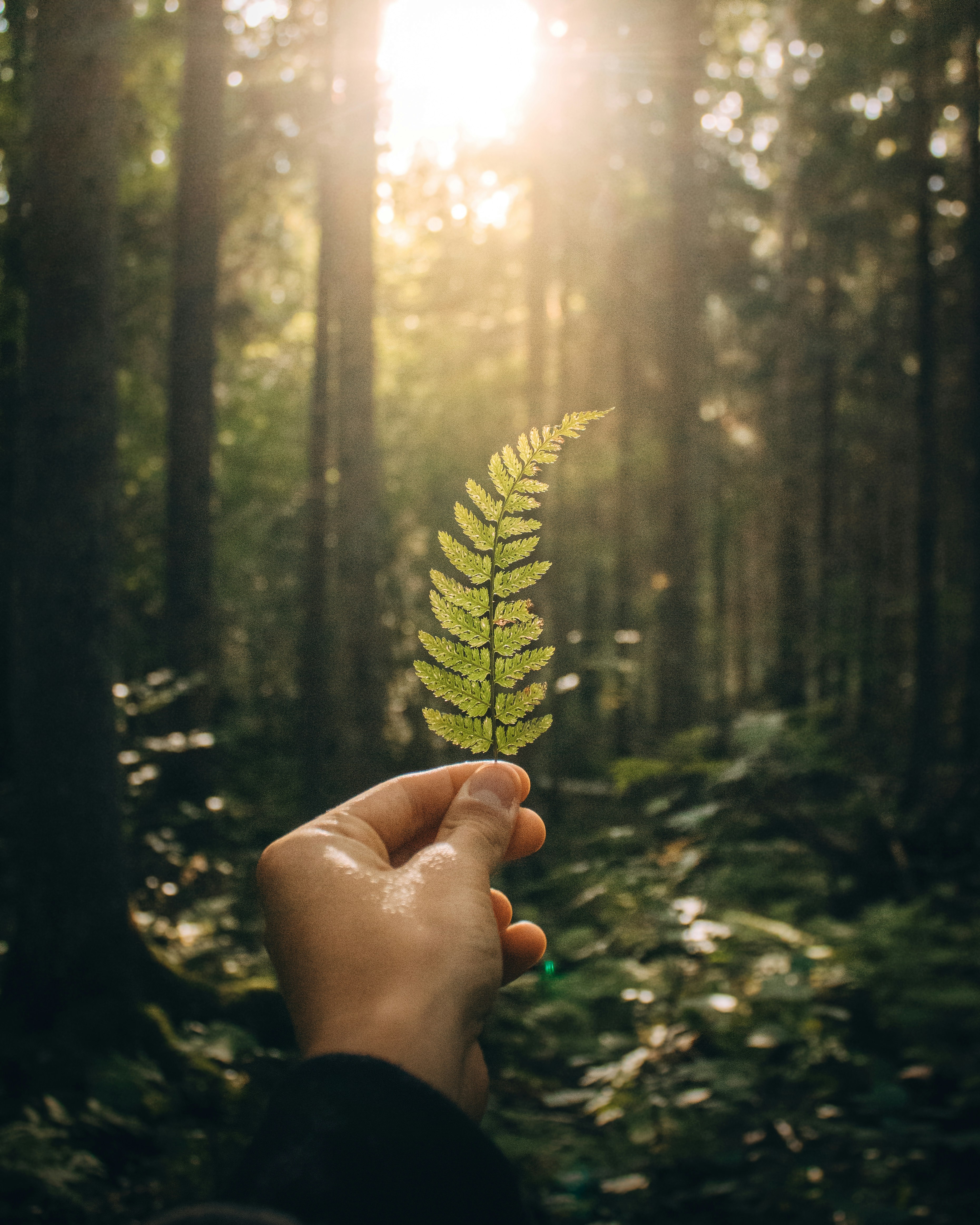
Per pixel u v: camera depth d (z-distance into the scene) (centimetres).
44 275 481
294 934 63
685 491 1275
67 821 463
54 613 473
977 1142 359
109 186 497
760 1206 343
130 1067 394
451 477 1994
